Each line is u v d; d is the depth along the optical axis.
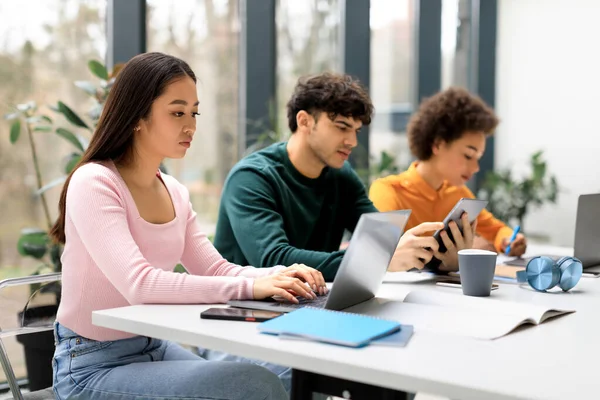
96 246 1.45
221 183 3.68
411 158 5.00
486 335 1.20
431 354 1.07
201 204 3.60
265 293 1.43
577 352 1.11
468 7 5.59
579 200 2.02
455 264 1.92
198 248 1.78
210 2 3.56
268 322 1.20
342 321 1.20
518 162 5.66
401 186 2.68
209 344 1.17
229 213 2.05
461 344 1.14
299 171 2.19
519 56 5.60
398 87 4.95
